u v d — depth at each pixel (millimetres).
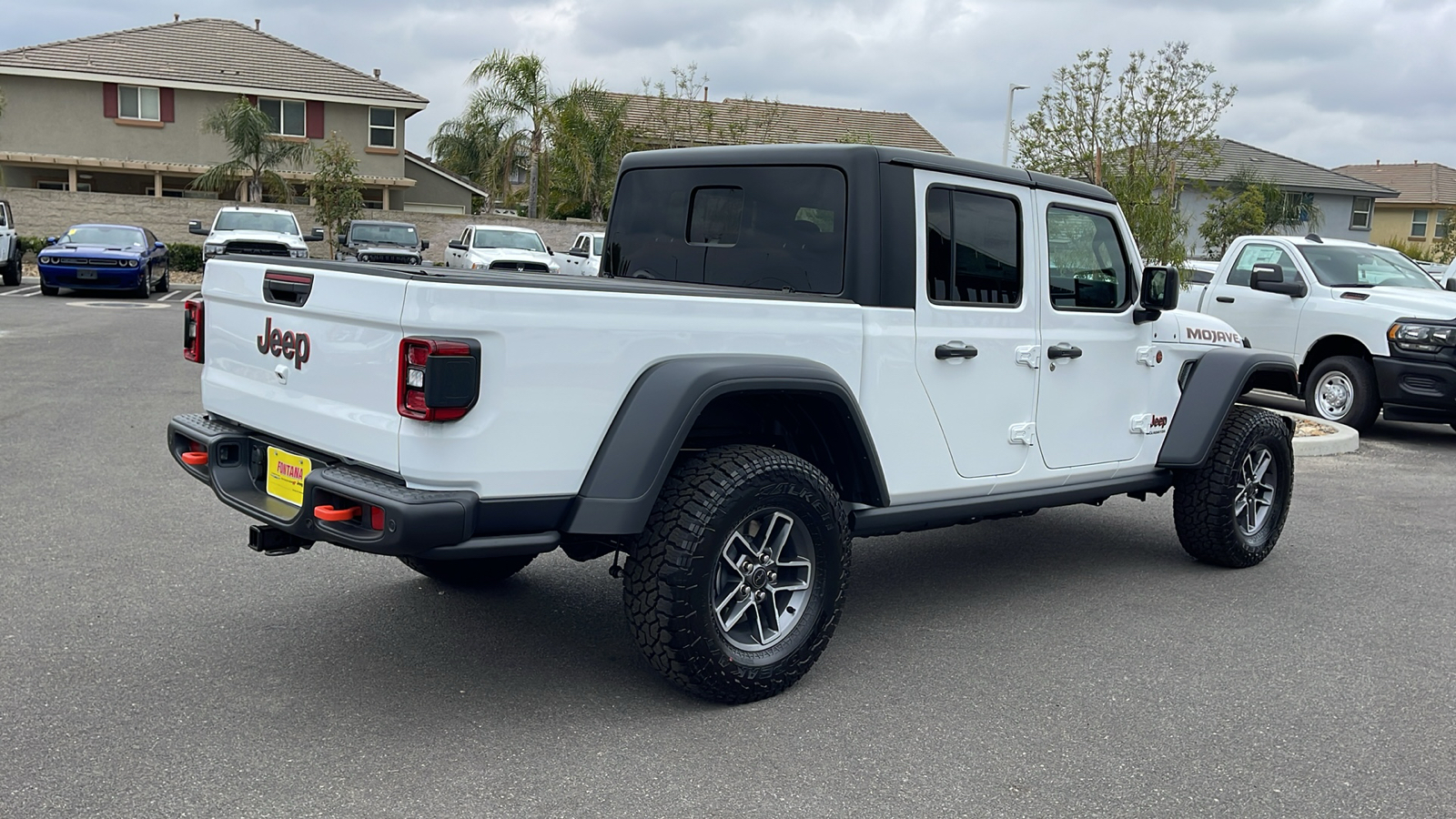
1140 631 4980
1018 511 5078
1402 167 60250
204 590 4973
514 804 3184
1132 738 3822
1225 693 4270
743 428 4453
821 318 4129
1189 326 5859
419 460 3338
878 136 43750
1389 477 9070
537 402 3459
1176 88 12977
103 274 21078
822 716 3906
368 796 3193
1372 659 4711
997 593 5500
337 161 30969
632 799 3246
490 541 3475
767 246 4652
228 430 4207
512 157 33875
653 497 3592
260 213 22578
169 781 3234
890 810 3250
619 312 3604
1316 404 11414
